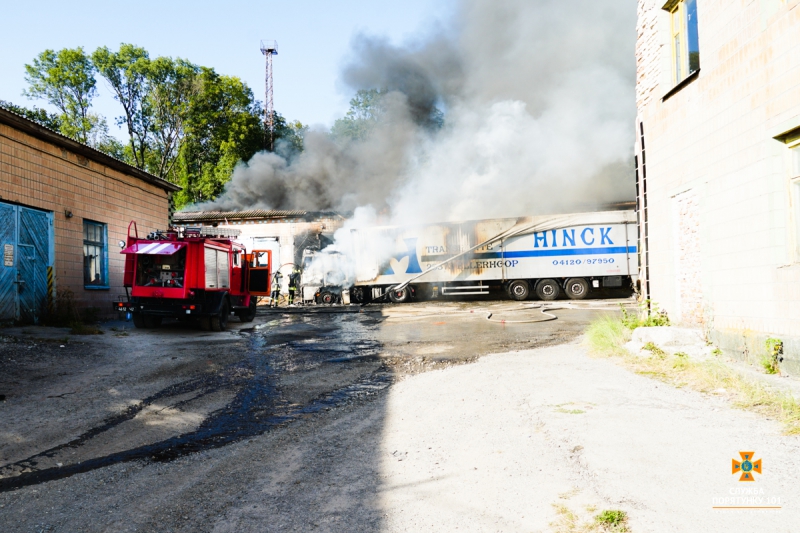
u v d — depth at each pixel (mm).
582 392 5766
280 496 3484
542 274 25141
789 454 3633
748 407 4836
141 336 11938
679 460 3604
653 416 4672
